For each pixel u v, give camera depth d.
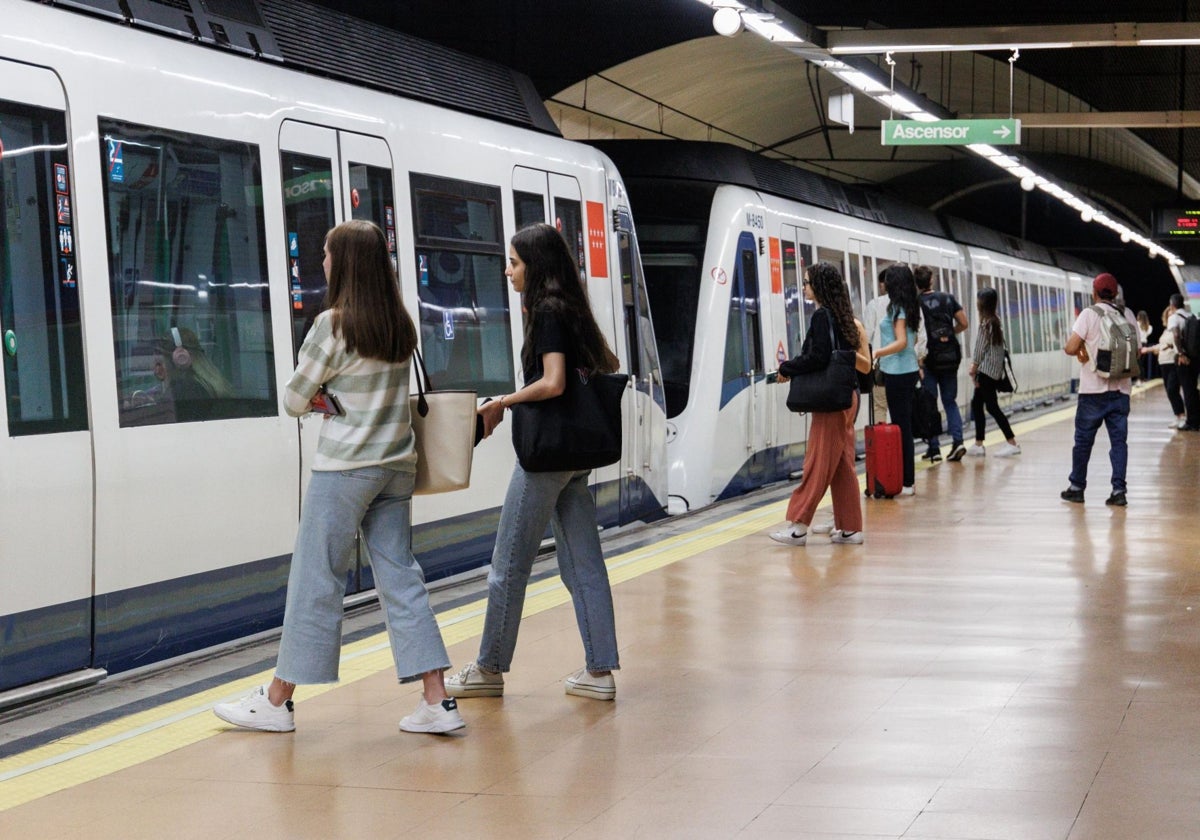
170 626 6.74
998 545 10.28
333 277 5.37
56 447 6.04
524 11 23.25
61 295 6.14
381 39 9.30
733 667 6.54
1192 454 18.25
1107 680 6.22
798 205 17.03
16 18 6.14
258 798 4.72
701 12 23.30
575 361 5.78
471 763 5.09
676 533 11.29
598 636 5.98
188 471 6.82
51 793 4.79
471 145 9.59
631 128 28.09
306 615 5.43
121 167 6.55
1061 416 27.14
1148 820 4.39
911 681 6.22
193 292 6.95
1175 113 23.30
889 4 25.14
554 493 5.89
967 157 43.22
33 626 5.93
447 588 9.05
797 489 10.38
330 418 5.41
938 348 16.38
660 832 4.34
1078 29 15.61
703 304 14.46
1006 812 4.47
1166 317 23.86
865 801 4.60
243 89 7.46
